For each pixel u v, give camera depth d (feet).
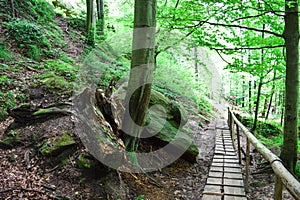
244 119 37.35
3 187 10.51
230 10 17.95
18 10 30.91
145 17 12.41
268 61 21.39
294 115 16.84
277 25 19.17
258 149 10.51
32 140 13.28
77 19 42.06
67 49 30.73
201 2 18.01
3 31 24.81
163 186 14.39
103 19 39.24
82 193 11.06
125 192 12.28
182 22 19.24
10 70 20.12
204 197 11.55
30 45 24.61
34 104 16.61
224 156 18.47
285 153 17.03
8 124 15.06
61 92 17.72
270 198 14.25
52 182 11.33
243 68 20.49
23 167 11.98
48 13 37.50
